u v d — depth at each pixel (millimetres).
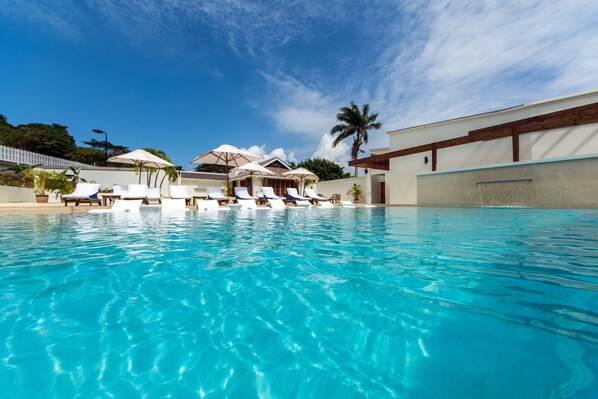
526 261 2350
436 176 10203
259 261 2502
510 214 6266
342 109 27172
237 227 5062
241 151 13180
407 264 2336
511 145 11391
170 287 1837
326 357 1094
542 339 1152
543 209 7340
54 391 919
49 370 1011
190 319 1400
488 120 12227
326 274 2094
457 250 2840
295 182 23719
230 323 1359
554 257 2463
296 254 2783
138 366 1040
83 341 1190
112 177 19828
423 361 1046
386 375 982
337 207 12812
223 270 2221
